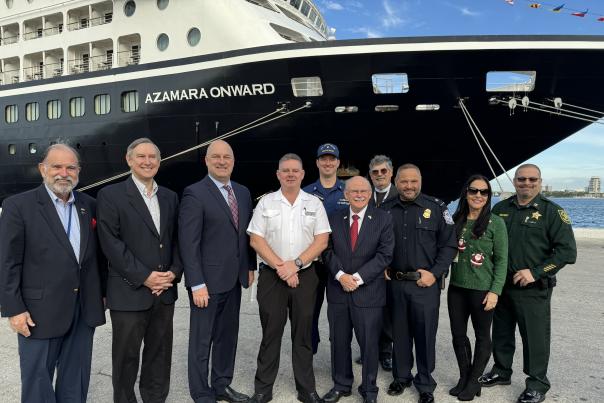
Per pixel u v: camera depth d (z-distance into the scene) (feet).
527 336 10.89
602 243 39.52
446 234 10.88
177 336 15.40
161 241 10.18
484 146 29.81
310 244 11.07
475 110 28.17
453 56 26.63
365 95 28.40
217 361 11.25
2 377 11.95
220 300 11.00
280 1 40.86
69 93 36.55
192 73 31.17
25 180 40.78
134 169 9.98
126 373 9.95
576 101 27.48
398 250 11.18
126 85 33.81
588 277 24.52
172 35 34.78
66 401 9.55
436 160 30.58
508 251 11.23
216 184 11.10
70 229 9.32
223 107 30.91
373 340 10.75
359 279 10.56
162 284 9.98
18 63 47.26
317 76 28.37
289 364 13.23
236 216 11.26
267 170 32.30
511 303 11.21
